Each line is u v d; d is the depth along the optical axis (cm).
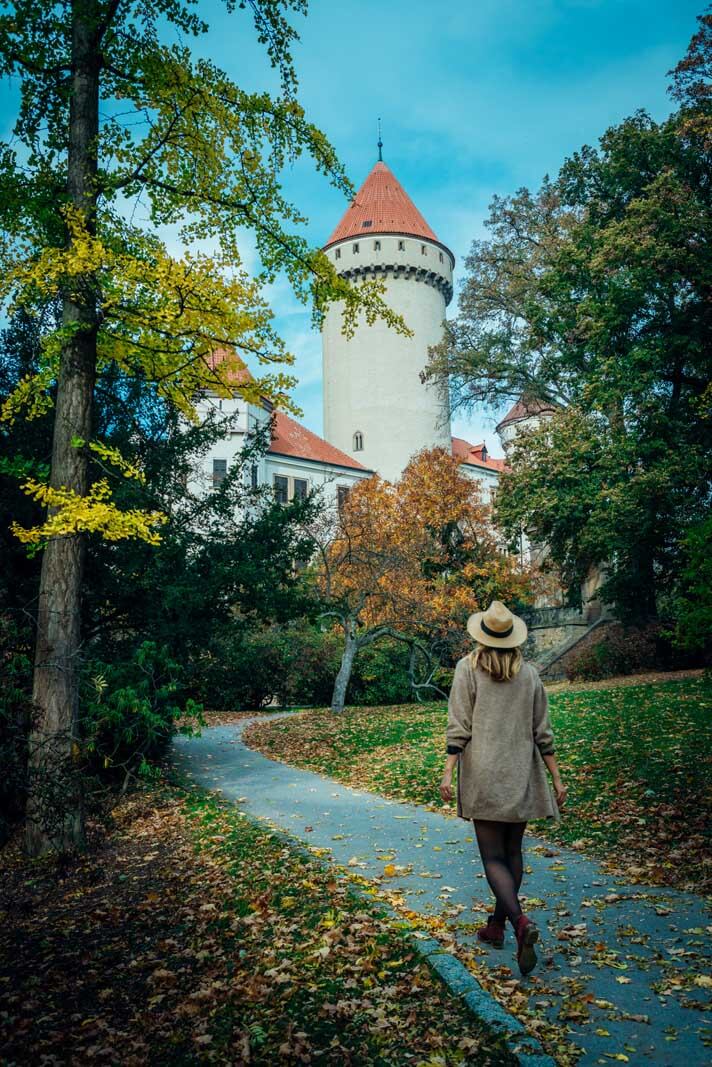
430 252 5722
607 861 571
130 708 920
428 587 2616
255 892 559
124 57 823
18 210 811
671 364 2317
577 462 2295
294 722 1925
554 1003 342
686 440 2202
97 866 714
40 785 703
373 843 686
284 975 400
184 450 1268
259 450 1400
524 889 515
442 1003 346
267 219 867
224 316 767
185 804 968
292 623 2666
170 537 1155
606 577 2994
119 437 1138
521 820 377
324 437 5828
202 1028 358
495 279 3123
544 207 3020
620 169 2342
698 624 1278
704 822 631
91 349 824
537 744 397
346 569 2320
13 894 652
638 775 815
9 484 962
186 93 778
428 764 1116
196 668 1311
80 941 514
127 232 812
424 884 544
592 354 2472
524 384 3028
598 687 1947
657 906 456
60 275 703
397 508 2662
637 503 2123
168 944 482
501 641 396
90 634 1159
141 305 762
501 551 3066
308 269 912
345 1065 307
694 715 1133
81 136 816
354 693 2709
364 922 462
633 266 2128
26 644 882
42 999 414
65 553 802
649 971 368
